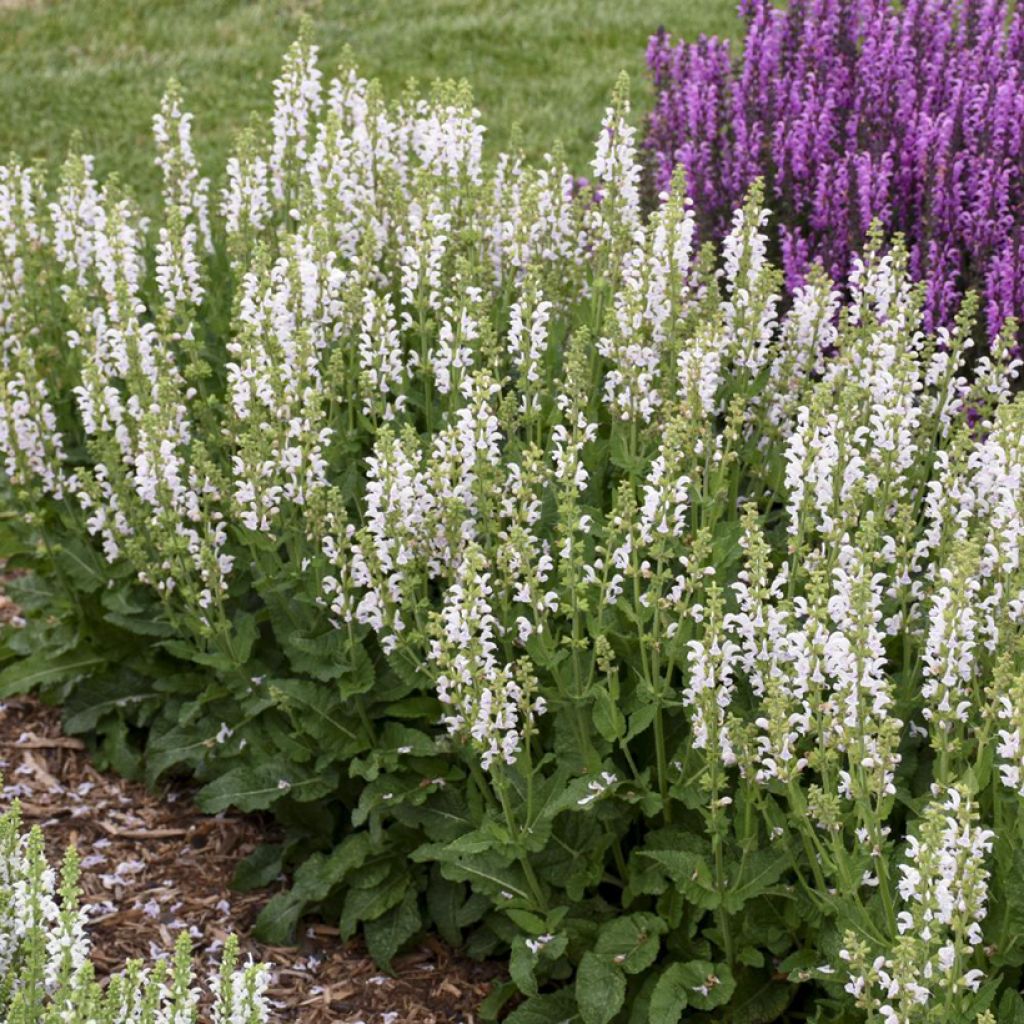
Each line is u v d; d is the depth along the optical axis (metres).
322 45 5.02
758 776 2.16
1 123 4.59
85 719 2.64
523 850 2.29
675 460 2.22
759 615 2.15
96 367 2.53
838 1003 2.18
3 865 2.15
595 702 2.28
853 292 2.46
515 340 2.46
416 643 2.38
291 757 2.47
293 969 2.42
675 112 3.30
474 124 2.66
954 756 2.20
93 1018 2.04
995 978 2.14
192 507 2.47
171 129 2.89
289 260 2.55
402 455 2.31
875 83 3.13
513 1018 2.29
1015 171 2.93
